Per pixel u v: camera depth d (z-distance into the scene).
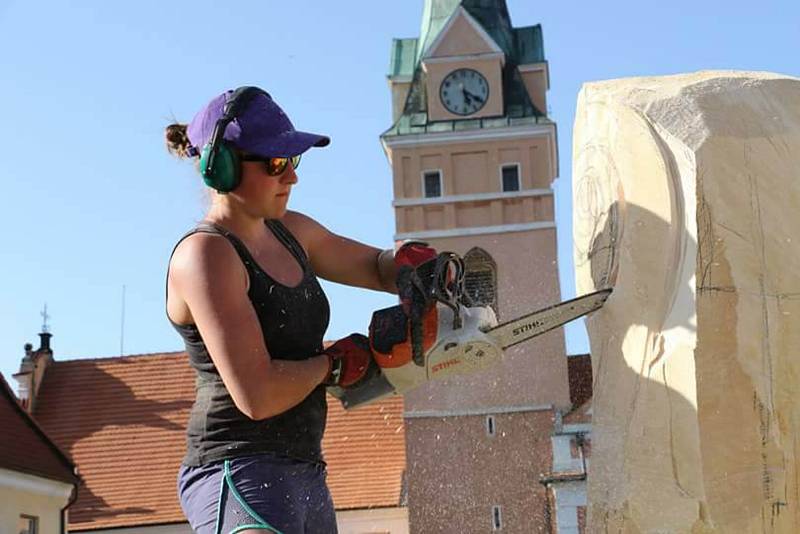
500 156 29.58
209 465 2.85
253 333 2.80
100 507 29.23
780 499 2.80
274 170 2.95
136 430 31.45
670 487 2.94
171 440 31.02
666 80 3.25
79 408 32.38
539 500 26.48
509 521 26.61
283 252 3.05
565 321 3.23
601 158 3.30
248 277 2.89
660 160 3.00
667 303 2.98
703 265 2.86
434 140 29.62
